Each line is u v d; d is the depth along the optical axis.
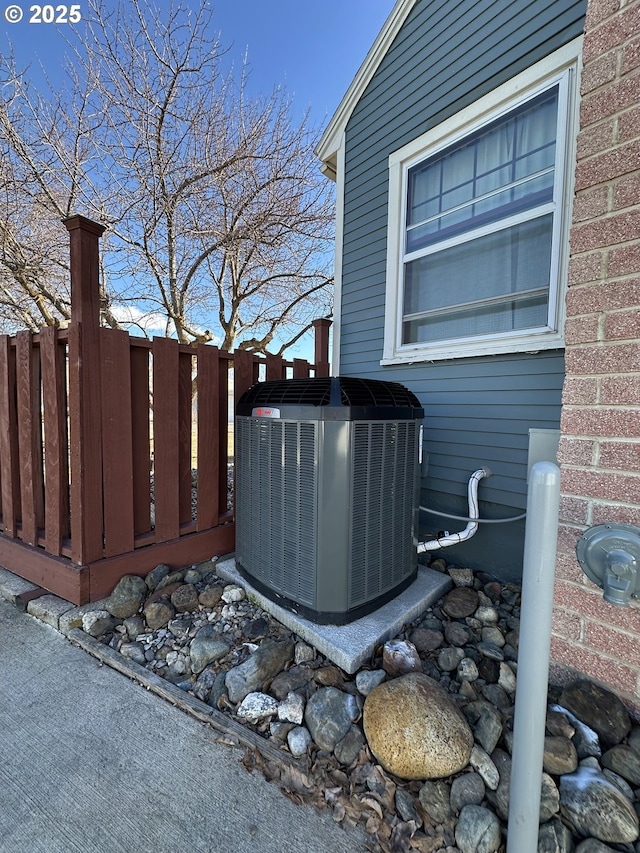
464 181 2.86
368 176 3.53
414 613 2.05
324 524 1.82
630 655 1.32
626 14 1.32
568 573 1.48
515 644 1.85
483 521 2.38
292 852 1.09
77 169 5.47
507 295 2.63
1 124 5.05
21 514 2.59
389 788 1.22
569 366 1.47
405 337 3.27
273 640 1.87
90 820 1.16
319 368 3.76
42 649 1.91
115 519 2.21
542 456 1.80
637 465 1.31
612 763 1.21
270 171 6.23
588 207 1.43
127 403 2.23
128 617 2.07
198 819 1.16
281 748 1.37
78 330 2.02
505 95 2.56
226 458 2.90
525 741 0.97
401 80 3.21
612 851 1.02
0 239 5.32
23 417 2.42
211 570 2.53
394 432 2.03
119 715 1.53
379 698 1.40
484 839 1.06
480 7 2.69
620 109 1.34
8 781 1.26
